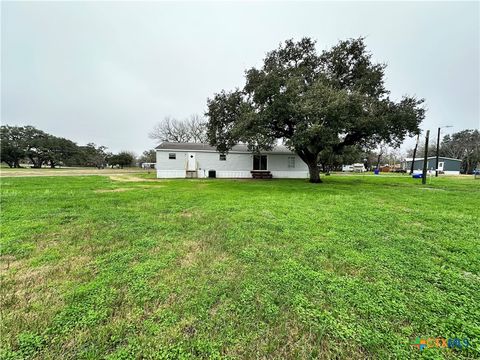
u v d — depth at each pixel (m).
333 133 11.07
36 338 1.37
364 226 3.85
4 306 1.65
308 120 10.59
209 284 1.99
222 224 3.87
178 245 2.92
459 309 1.68
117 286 1.94
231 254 2.66
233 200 6.26
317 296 1.83
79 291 1.84
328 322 1.54
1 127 39.59
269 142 12.00
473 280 2.12
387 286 1.99
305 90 11.80
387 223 4.07
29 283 1.97
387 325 1.51
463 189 10.18
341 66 12.99
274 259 2.53
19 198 6.00
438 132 20.94
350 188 10.23
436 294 1.87
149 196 6.84
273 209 5.09
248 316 1.58
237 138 12.52
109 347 1.32
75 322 1.50
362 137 13.40
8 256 2.53
